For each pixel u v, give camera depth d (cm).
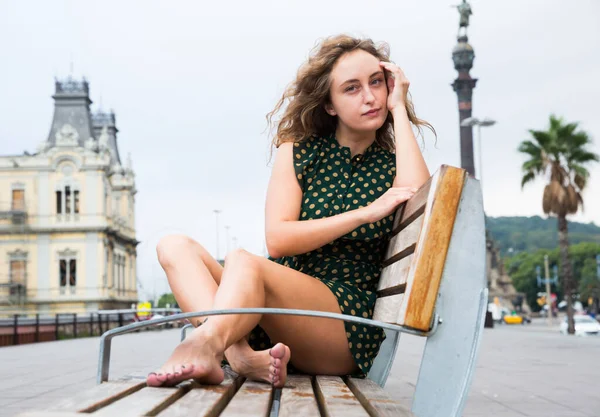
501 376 716
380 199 201
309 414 139
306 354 210
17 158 5619
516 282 13875
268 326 205
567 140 3266
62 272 5594
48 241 5597
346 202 230
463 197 165
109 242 5847
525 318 8281
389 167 240
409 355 1079
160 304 7050
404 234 196
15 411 430
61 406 123
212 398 149
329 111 240
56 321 2384
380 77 235
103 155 5666
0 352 1319
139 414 117
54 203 5616
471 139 4019
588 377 704
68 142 5662
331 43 234
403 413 140
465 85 4228
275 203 227
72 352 1280
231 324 177
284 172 232
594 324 3309
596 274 12106
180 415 124
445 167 164
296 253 211
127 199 6875
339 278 224
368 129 232
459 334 165
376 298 223
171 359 166
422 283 163
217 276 216
